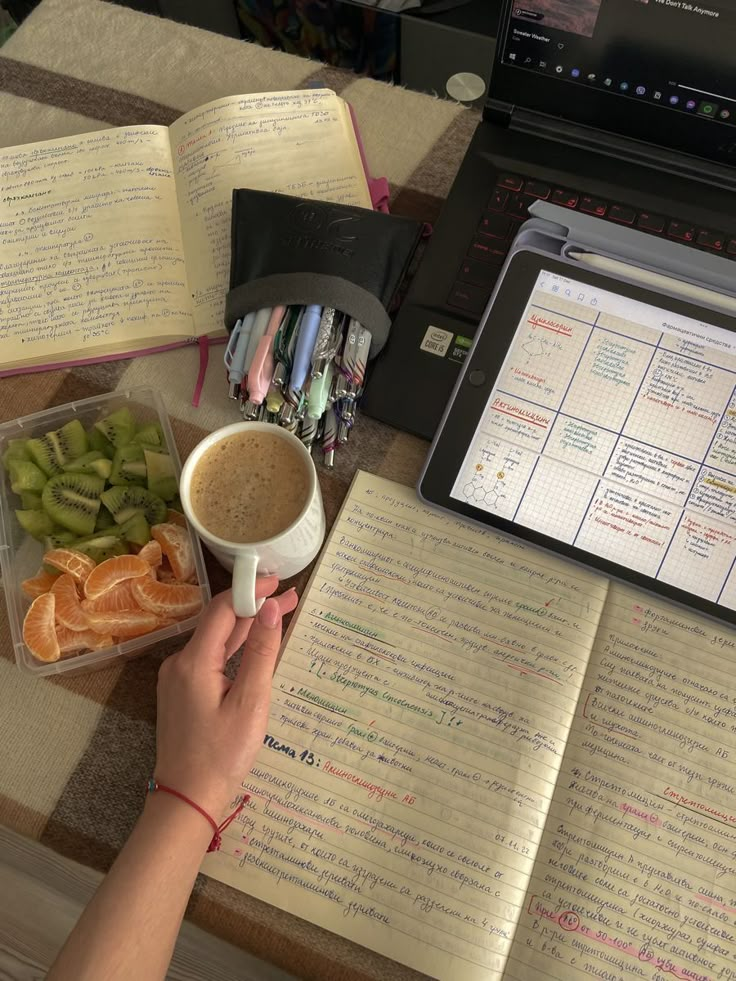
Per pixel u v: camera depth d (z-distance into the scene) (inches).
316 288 22.1
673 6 19.8
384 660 20.8
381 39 32.2
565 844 18.9
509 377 21.4
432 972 17.8
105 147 27.6
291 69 30.5
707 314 20.7
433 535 22.2
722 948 18.0
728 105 21.8
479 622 21.2
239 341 22.7
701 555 20.2
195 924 18.6
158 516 21.7
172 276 25.7
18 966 45.7
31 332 25.1
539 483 21.0
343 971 18.0
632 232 21.9
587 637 21.1
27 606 21.1
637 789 19.5
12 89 30.3
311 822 19.1
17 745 20.1
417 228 24.4
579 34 21.4
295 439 19.7
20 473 21.7
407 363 23.4
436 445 21.5
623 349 21.0
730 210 24.0
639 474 20.6
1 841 47.2
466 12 32.0
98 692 20.6
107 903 16.6
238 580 18.0
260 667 18.4
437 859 18.8
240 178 26.8
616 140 24.3
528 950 18.0
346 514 22.5
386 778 19.5
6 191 27.1
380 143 28.7
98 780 19.8
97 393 24.7
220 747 17.6
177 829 17.2
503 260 23.9
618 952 18.0
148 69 30.6
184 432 24.0
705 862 18.8
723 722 20.2
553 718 20.2
